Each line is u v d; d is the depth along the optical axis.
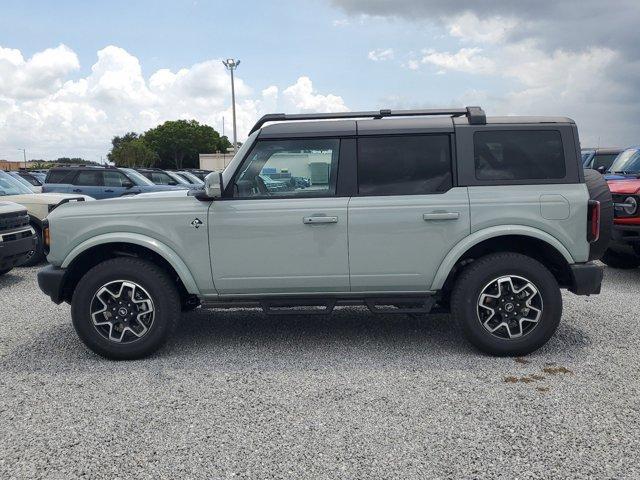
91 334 4.72
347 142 4.73
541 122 4.71
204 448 3.25
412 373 4.36
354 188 4.71
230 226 4.70
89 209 4.80
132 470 3.03
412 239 4.66
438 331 5.47
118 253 5.07
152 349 4.75
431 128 4.70
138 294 4.74
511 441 3.26
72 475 2.99
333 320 5.93
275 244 4.71
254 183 4.78
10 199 9.97
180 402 3.89
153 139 105.31
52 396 4.04
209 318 6.08
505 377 4.24
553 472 2.94
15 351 5.09
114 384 4.25
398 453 3.15
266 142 4.78
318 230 4.68
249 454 3.17
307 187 4.75
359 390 4.04
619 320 5.76
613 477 2.89
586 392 3.94
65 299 5.02
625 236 7.41
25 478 2.97
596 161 13.81
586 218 4.61
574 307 6.33
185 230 4.73
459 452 3.15
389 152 4.72
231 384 4.20
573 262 4.67
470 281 4.61
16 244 7.81
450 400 3.84
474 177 4.67
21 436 3.44
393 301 4.80
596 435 3.32
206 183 4.57
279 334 5.45
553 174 4.67
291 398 3.92
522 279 4.59
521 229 4.59
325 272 4.72
